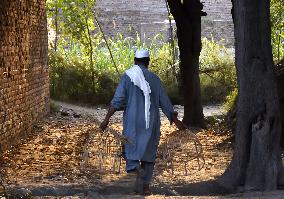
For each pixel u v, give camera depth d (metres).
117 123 26.02
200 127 24.08
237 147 12.20
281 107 17.66
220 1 53.09
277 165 12.00
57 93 34.81
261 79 11.98
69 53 36.62
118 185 12.30
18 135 19.19
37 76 23.75
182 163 14.79
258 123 11.99
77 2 35.53
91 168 13.77
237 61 12.16
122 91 11.40
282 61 20.84
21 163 15.40
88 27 36.09
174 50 36.84
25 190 11.44
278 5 30.53
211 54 36.44
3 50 17.22
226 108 27.02
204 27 51.78
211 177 13.27
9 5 18.11
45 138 20.20
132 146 11.29
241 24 12.02
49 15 36.69
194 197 11.06
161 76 35.81
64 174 13.77
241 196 11.20
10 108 17.98
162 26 50.38
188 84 24.22
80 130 22.58
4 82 17.19
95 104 34.41
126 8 51.19
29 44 21.81
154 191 12.04
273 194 11.30
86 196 11.33
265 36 12.00
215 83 35.38
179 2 24.02
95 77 35.38
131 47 46.66
